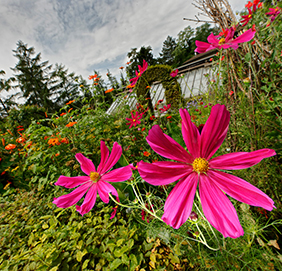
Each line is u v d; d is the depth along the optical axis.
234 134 0.97
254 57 0.88
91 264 0.96
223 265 0.75
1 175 2.54
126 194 1.21
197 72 6.76
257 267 0.69
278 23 0.76
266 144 0.81
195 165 0.46
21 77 20.84
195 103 2.99
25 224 1.42
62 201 0.67
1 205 1.70
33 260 1.01
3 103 18.47
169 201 0.43
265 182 0.85
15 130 4.93
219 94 1.11
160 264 0.96
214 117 0.45
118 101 2.45
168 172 0.45
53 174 1.58
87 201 0.69
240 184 0.41
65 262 0.98
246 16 0.81
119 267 0.94
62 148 1.71
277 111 0.80
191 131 0.47
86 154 1.64
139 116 1.87
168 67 3.63
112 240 1.05
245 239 0.79
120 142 1.89
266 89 0.72
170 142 0.47
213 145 0.47
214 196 0.42
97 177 0.73
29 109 6.70
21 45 21.19
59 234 1.07
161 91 6.25
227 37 0.65
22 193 2.07
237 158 0.43
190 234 0.81
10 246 1.22
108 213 1.32
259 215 0.90
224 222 0.38
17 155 2.68
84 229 1.16
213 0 0.94
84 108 2.49
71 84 22.72
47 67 22.38
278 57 0.78
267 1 0.87
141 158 1.77
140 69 1.38
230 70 0.94
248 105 0.91
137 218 1.18
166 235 0.96
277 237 0.76
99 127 2.03
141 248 1.05
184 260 0.94
